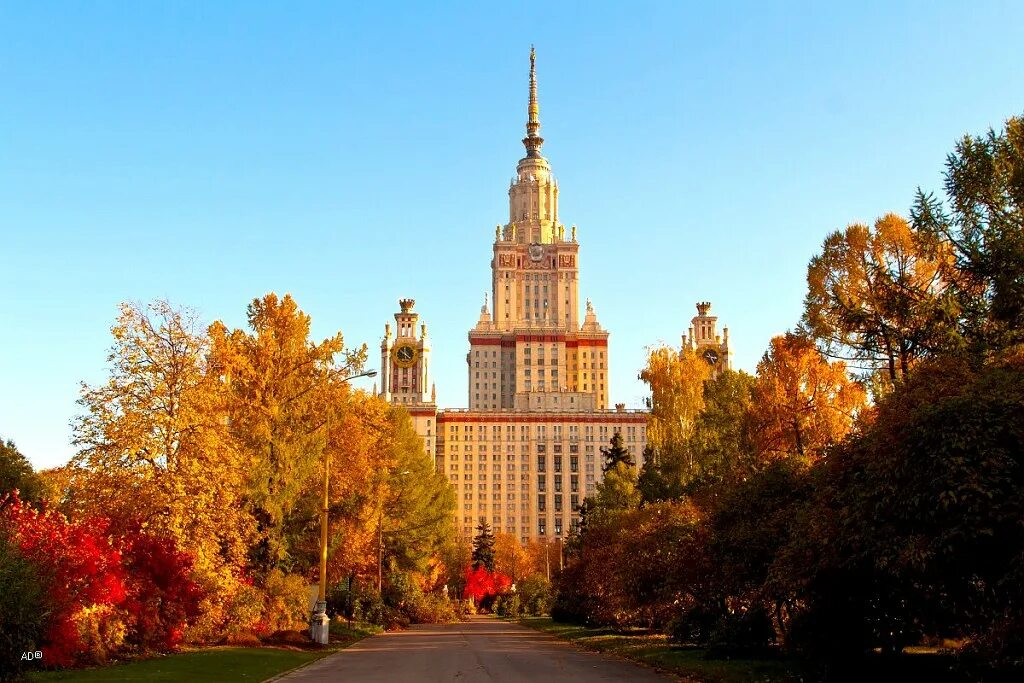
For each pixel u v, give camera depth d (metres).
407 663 33.81
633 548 46.41
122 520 35.84
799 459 33.72
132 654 30.91
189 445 39.03
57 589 26.66
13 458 44.81
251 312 51.19
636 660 34.47
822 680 23.52
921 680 21.78
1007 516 17.16
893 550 18.80
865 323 33.09
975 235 26.56
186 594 34.97
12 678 23.05
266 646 39.16
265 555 47.12
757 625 31.70
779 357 42.31
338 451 52.75
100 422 37.97
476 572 141.00
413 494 81.25
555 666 32.00
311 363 51.16
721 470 54.38
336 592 64.69
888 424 20.47
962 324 27.34
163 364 39.56
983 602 19.69
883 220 35.41
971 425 18.09
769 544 29.84
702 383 67.94
